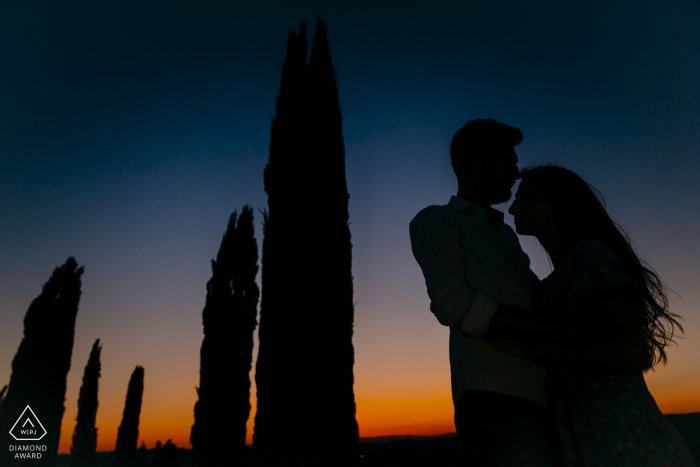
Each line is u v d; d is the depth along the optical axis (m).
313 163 5.82
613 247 1.21
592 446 0.92
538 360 0.97
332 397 4.61
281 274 5.20
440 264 1.13
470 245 1.22
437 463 5.62
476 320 0.99
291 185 5.71
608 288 0.96
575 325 0.96
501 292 1.17
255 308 13.14
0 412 12.18
